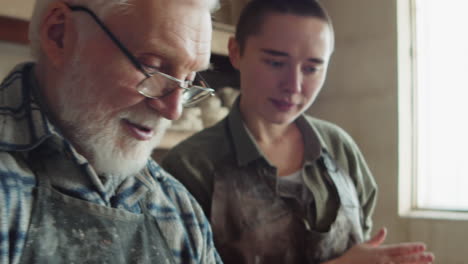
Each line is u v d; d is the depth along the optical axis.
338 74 2.69
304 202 1.09
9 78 0.70
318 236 1.06
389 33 2.45
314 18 1.02
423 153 2.47
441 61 2.41
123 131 0.67
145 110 0.66
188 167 1.04
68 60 0.66
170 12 0.63
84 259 0.60
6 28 1.75
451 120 2.37
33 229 0.57
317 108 2.80
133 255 0.66
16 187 0.58
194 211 0.83
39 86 0.69
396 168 2.40
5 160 0.60
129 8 0.62
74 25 0.65
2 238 0.54
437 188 2.41
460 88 2.34
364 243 1.10
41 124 0.63
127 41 0.63
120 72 0.63
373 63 2.52
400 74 2.42
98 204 0.64
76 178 0.64
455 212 2.31
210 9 0.71
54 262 0.57
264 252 1.02
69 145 0.64
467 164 2.31
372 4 2.53
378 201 2.47
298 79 1.02
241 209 1.03
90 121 0.66
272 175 1.06
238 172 1.05
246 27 1.07
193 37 0.65
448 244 2.19
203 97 0.75
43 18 0.66
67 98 0.66
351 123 2.61
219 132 1.13
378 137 2.48
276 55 1.01
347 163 1.25
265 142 1.12
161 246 0.71
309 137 1.15
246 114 1.12
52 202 0.61
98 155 0.67
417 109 2.47
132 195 0.72
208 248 0.83
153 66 0.64
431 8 2.45
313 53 1.01
